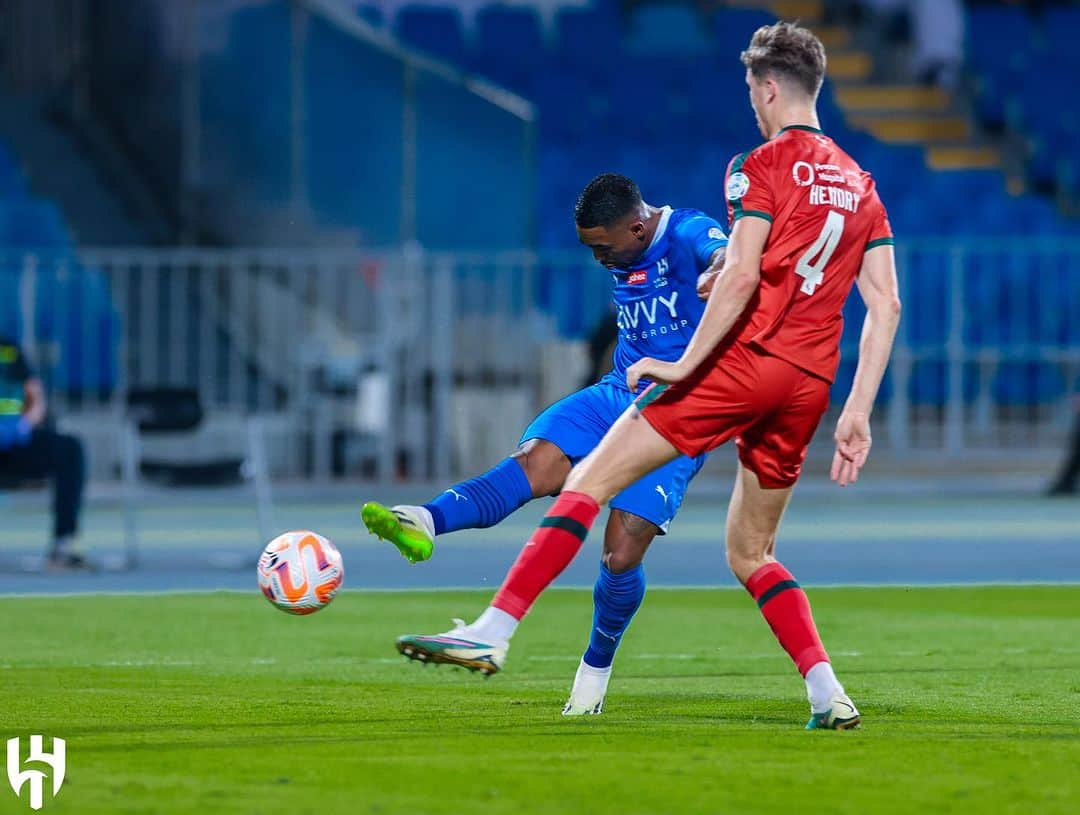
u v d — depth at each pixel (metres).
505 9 87.88
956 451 64.19
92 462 58.72
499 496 20.38
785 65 18.41
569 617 31.77
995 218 75.12
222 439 59.28
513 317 61.22
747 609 33.00
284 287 62.03
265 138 65.69
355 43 65.75
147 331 60.31
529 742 17.59
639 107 82.75
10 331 59.62
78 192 67.12
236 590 36.06
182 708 20.47
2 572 39.28
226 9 65.88
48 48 68.31
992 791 14.95
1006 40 90.38
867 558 42.91
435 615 31.92
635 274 20.84
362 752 16.84
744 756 16.70
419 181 66.00
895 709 20.61
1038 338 67.19
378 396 60.47
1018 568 40.78
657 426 17.88
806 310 17.97
